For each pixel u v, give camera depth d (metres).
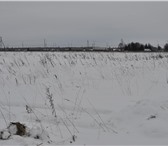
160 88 7.73
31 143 3.96
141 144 4.18
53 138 4.46
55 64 11.88
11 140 3.97
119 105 6.54
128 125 5.04
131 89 8.12
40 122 5.13
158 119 4.84
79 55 16.03
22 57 14.02
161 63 12.91
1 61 12.56
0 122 5.21
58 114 6.09
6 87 8.52
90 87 8.54
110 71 10.92
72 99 7.33
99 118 5.74
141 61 14.18
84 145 4.21
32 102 7.14
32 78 9.56
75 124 5.49
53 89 8.27
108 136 4.67
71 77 9.88
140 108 5.30
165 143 4.15
